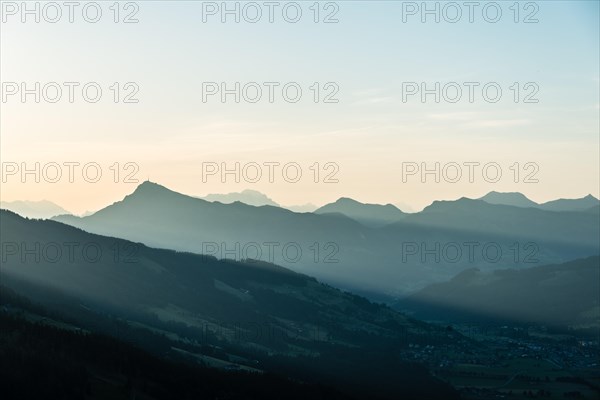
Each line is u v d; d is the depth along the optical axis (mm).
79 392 195875
